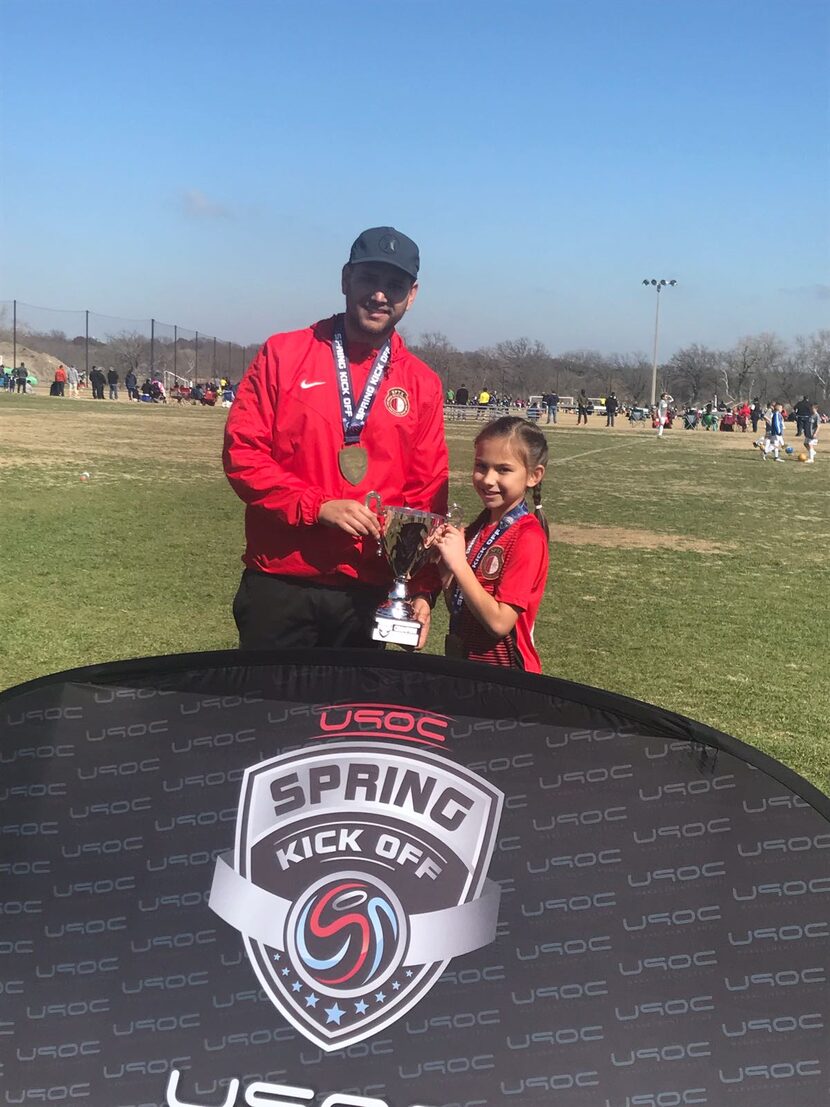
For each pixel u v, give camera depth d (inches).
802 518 573.0
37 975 64.0
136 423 1251.2
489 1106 60.0
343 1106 60.1
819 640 265.4
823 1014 61.9
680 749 72.6
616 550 422.6
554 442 1393.9
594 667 228.7
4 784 71.0
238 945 64.9
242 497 112.3
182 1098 60.3
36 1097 60.5
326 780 70.5
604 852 67.7
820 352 4810.5
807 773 164.4
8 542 358.3
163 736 72.9
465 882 66.6
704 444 1476.4
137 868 67.4
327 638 116.4
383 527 104.4
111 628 239.5
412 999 63.0
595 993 62.7
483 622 107.7
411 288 111.0
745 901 65.7
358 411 111.5
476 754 71.8
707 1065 60.9
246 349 3238.2
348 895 66.1
